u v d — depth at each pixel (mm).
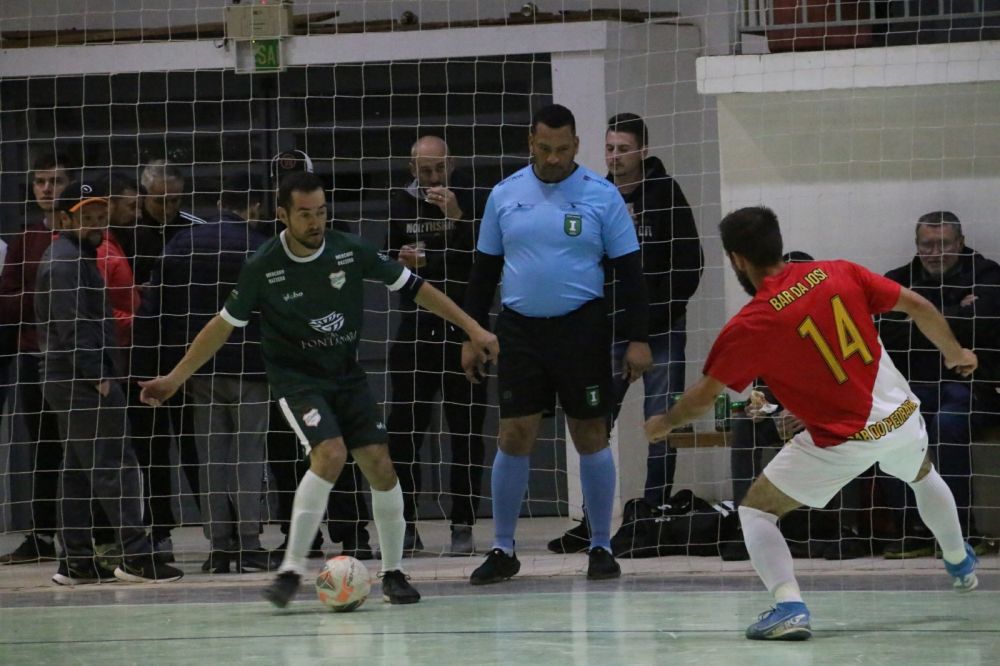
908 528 21000
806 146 23641
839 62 23281
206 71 28219
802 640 14023
